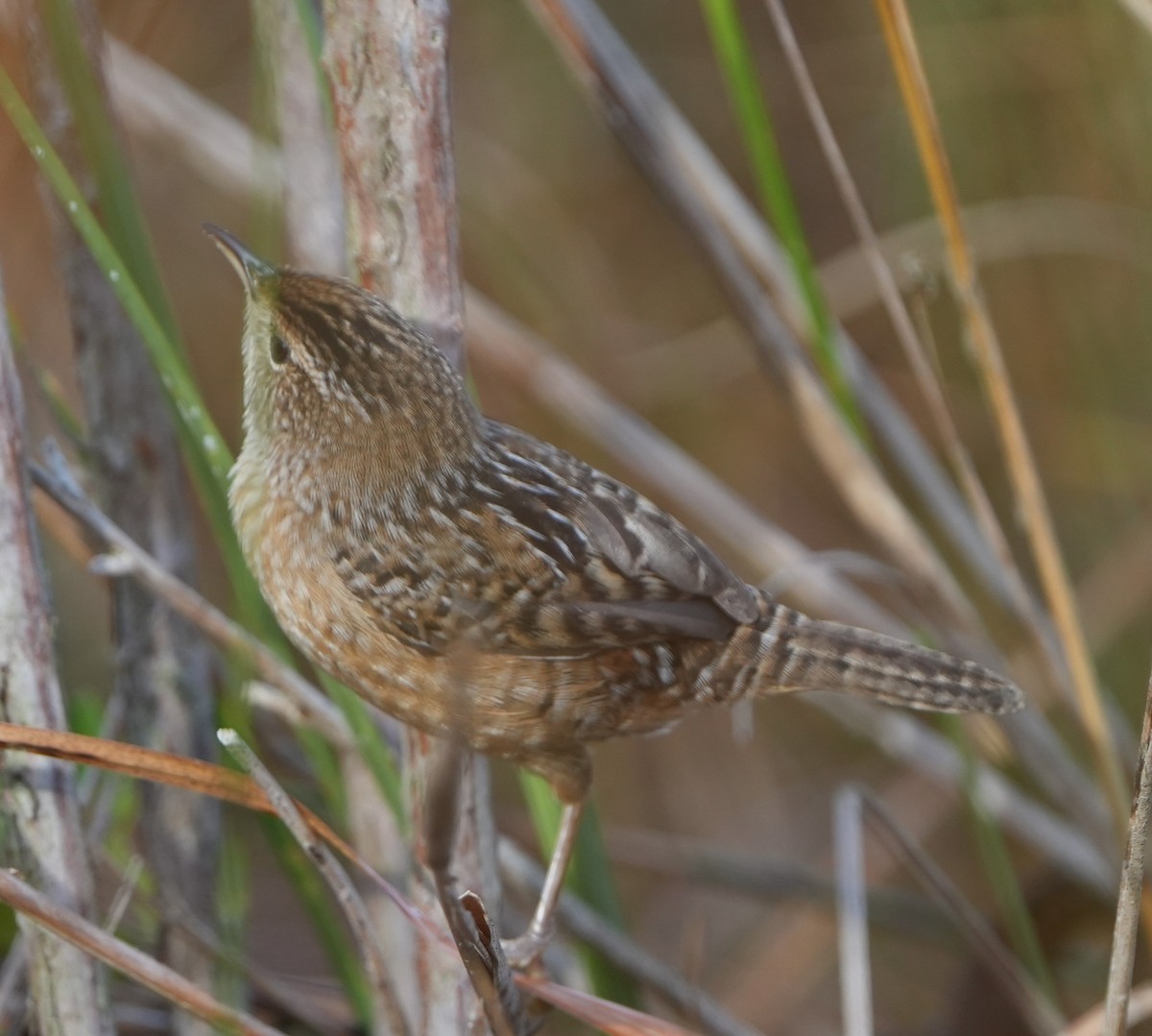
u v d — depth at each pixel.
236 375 13.27
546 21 9.00
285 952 11.58
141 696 8.28
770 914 13.32
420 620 6.98
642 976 8.20
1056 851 10.30
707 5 7.58
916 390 13.67
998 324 13.20
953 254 8.08
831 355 8.12
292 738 9.47
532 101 14.17
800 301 9.80
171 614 8.27
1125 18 11.48
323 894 7.79
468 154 13.86
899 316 8.37
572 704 7.29
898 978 12.79
